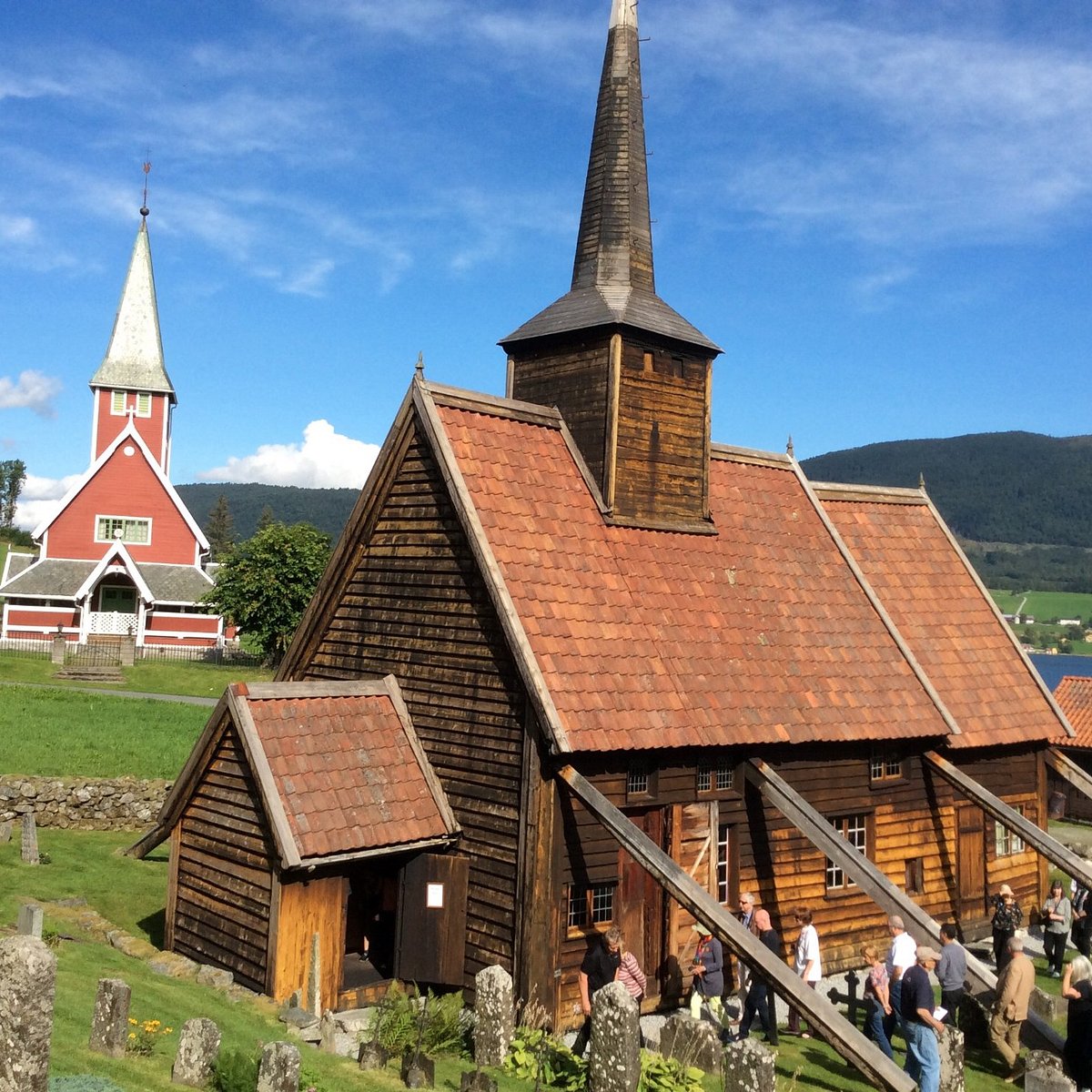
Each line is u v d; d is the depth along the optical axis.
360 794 16.61
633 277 21.69
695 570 20.55
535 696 15.93
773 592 21.58
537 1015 15.48
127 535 60.31
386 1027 13.71
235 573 55.66
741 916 18.72
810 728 19.39
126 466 60.47
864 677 21.41
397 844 16.42
